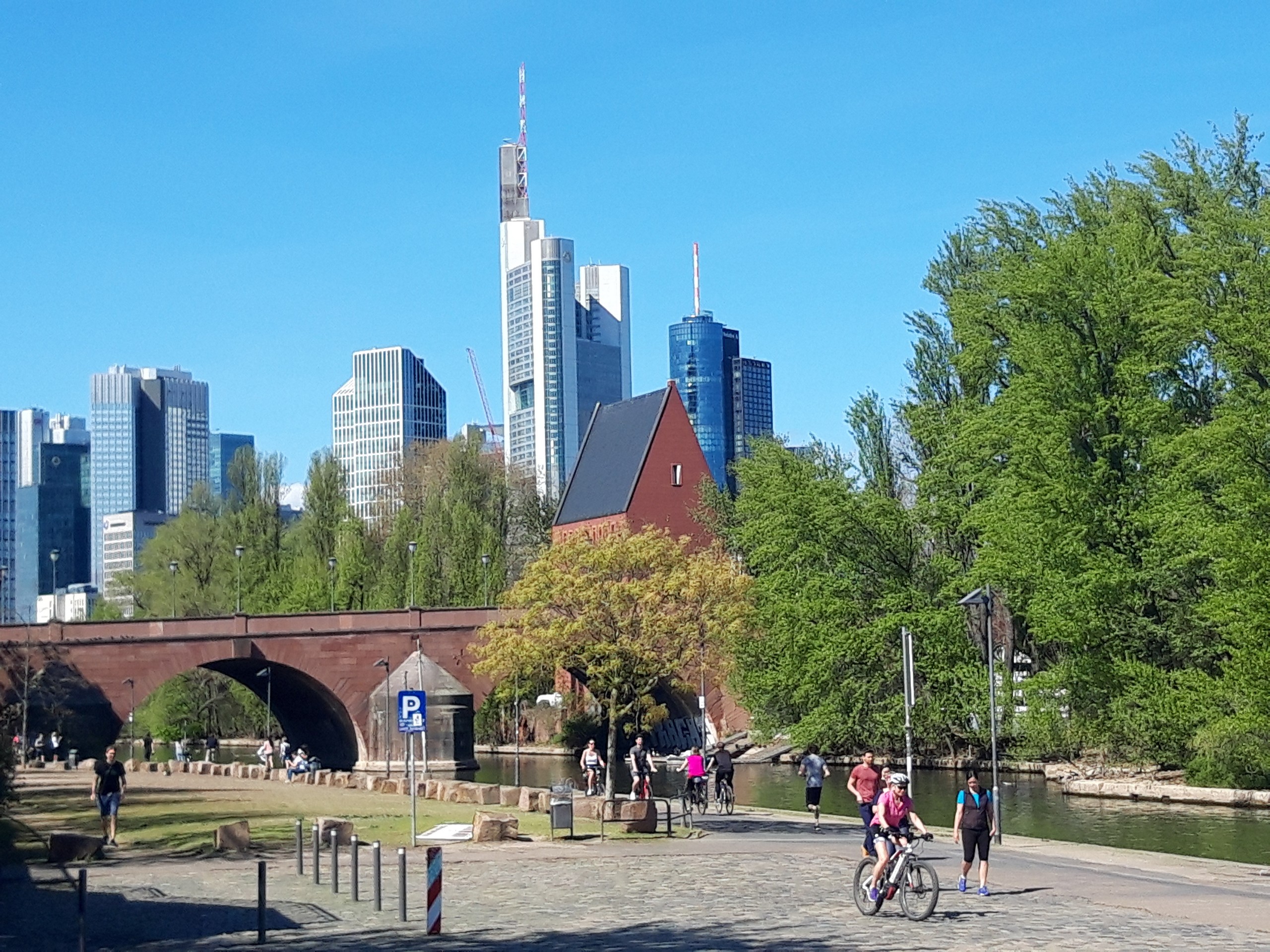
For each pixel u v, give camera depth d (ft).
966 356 253.24
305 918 89.15
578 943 76.79
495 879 107.86
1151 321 211.82
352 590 422.00
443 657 344.08
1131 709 220.64
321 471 445.78
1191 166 233.14
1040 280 229.25
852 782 108.99
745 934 78.28
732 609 175.73
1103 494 228.43
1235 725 187.21
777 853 124.06
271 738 444.55
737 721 372.99
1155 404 217.56
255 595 427.33
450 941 78.38
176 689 449.89
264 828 144.46
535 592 172.96
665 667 173.68
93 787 214.90
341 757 387.34
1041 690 228.84
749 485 312.09
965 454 255.91
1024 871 111.75
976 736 265.54
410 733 125.39
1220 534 184.03
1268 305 196.03
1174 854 143.02
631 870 111.96
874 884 84.69
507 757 405.59
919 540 283.18
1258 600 179.52
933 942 74.02
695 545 420.36
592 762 210.59
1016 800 216.33
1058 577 222.48
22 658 315.58
